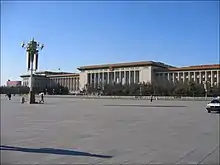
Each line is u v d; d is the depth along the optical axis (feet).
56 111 95.55
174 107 134.10
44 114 80.79
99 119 65.51
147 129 46.34
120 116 75.56
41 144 31.63
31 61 150.61
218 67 378.12
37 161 23.67
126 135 39.17
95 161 23.90
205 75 389.80
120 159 24.72
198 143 32.78
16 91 431.84
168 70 415.64
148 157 25.57
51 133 40.86
